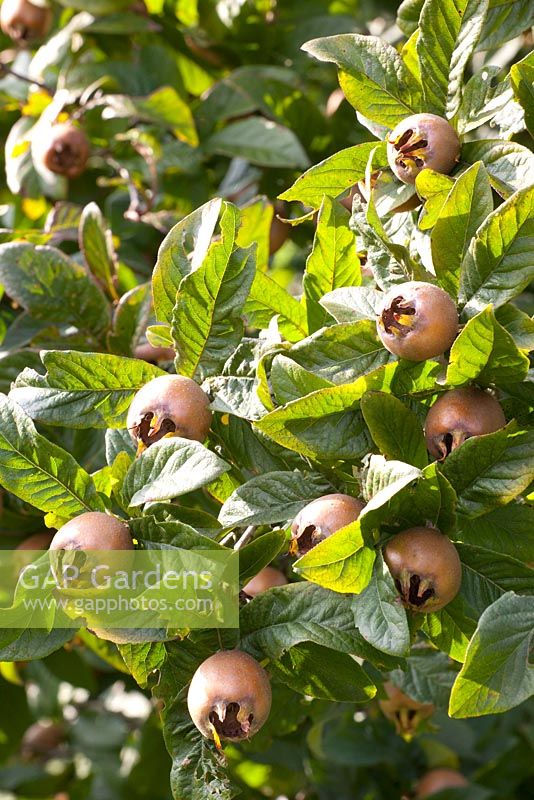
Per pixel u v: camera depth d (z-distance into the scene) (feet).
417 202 3.28
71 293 4.12
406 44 3.38
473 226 3.10
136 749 6.47
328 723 5.49
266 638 3.10
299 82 5.42
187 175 5.35
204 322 3.23
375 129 3.38
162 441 3.07
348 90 3.36
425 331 3.01
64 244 5.17
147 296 4.02
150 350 4.08
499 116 3.36
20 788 7.18
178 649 3.15
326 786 5.73
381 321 3.04
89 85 5.27
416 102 3.35
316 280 3.36
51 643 3.13
